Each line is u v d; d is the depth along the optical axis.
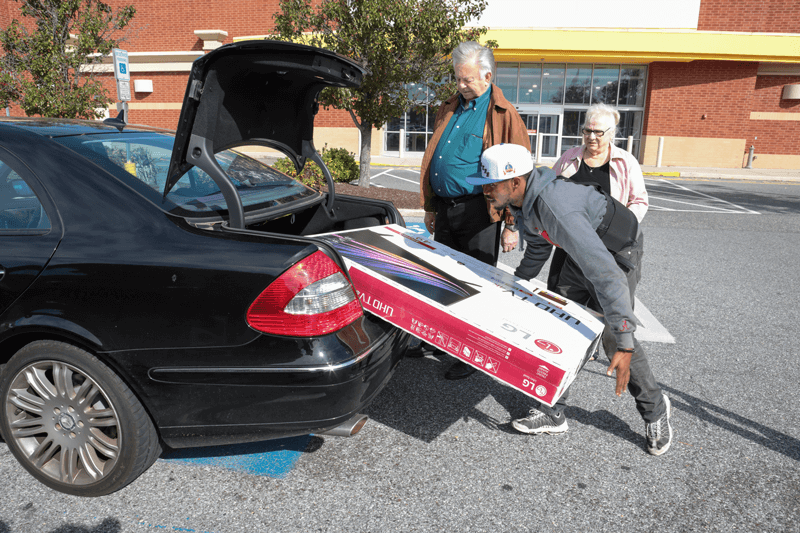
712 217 9.82
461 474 2.39
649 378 2.44
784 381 3.35
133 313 1.98
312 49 2.17
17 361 2.13
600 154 3.00
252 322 1.93
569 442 2.66
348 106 9.78
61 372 2.10
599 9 18.20
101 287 2.00
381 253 2.57
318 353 1.94
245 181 2.84
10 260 2.08
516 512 2.15
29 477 2.30
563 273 2.70
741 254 6.89
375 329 2.21
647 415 2.50
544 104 20.45
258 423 2.03
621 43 18.28
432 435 2.70
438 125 3.33
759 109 20.20
